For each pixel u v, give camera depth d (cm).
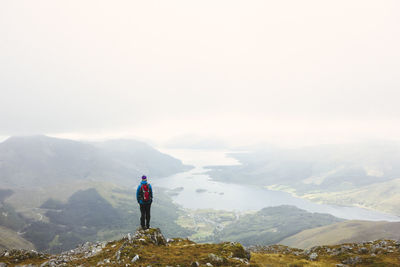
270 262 2441
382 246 2947
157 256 2009
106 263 1972
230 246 2425
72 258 2531
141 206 2652
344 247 3300
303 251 4347
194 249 2352
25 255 2766
